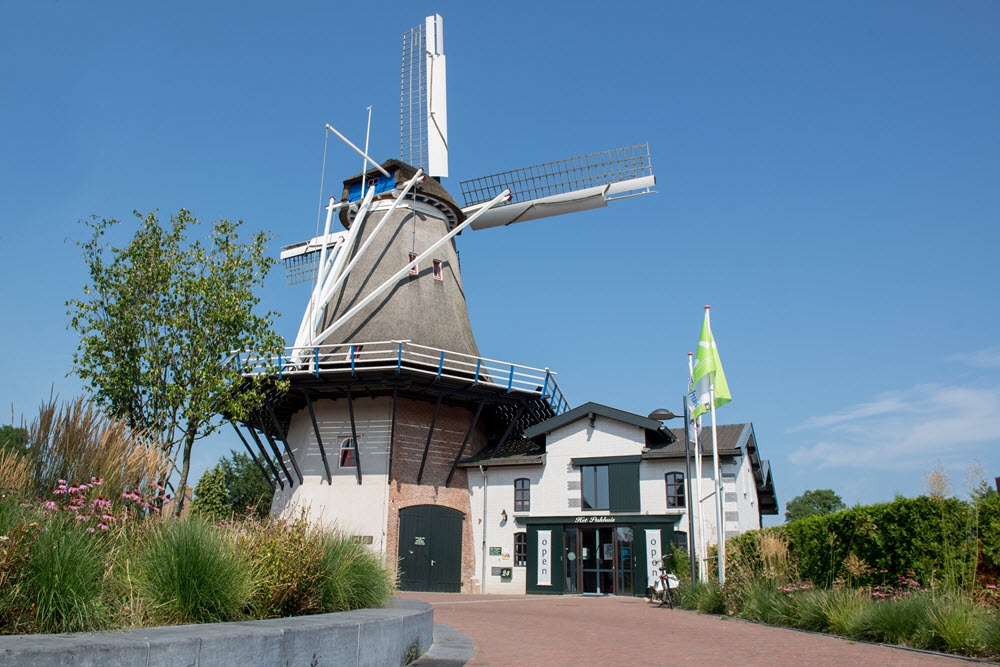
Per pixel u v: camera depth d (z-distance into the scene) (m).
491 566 29.06
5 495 6.34
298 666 6.03
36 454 7.61
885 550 12.87
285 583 7.85
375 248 32.88
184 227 17.91
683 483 26.92
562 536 27.98
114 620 5.73
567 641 11.38
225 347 17.47
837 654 9.66
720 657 9.47
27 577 5.34
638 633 12.62
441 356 28.12
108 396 16.06
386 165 34.28
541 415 33.28
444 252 34.06
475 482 30.52
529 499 29.31
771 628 13.55
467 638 11.24
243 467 53.62
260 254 18.56
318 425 30.55
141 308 16.72
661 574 20.86
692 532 21.67
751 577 16.55
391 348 30.08
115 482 7.93
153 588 6.43
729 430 28.30
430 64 38.34
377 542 27.91
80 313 16.45
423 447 30.00
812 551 14.99
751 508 30.61
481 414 33.28
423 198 34.22
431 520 29.16
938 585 11.53
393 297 31.56
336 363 27.95
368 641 7.21
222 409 18.03
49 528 5.80
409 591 27.80
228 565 6.96
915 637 10.44
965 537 11.71
